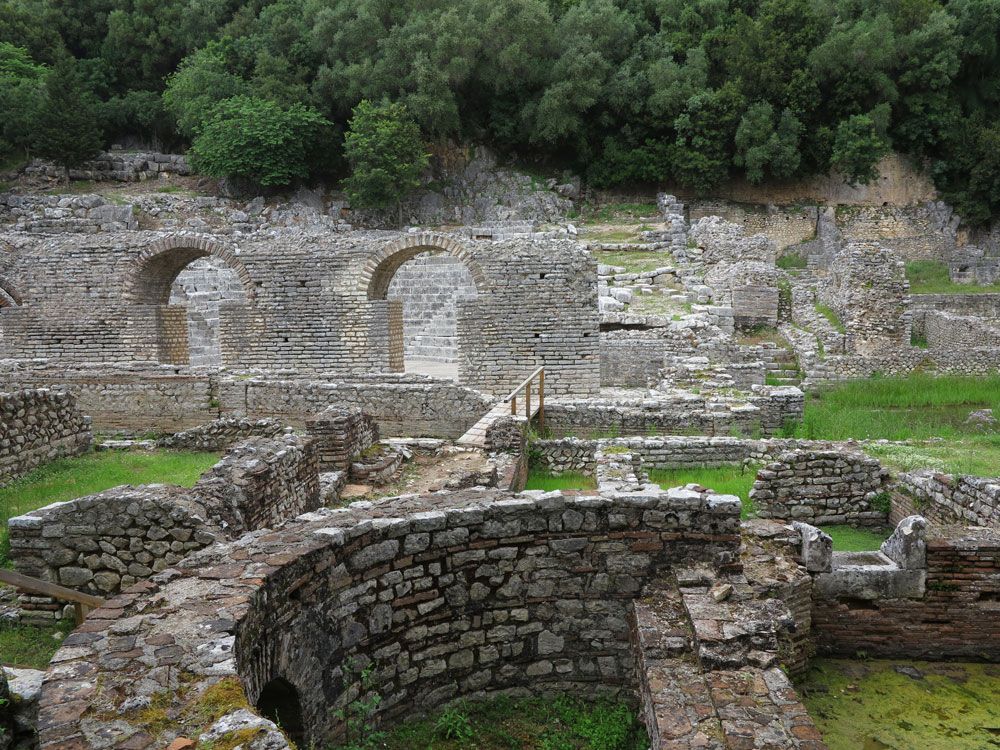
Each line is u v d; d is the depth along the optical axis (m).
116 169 39.00
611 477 9.51
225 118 37.50
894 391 19.25
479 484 9.09
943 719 5.32
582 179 42.56
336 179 41.22
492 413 12.91
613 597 5.37
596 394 16.31
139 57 44.12
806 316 25.12
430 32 38.19
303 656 4.41
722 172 41.03
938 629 6.16
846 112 42.53
